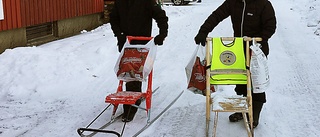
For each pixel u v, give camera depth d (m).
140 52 5.14
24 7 9.14
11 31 8.80
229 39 4.60
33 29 9.84
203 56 4.80
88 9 12.14
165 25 5.14
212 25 4.80
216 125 4.83
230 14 4.88
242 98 4.54
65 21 11.07
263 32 4.64
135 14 5.25
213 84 4.57
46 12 10.05
